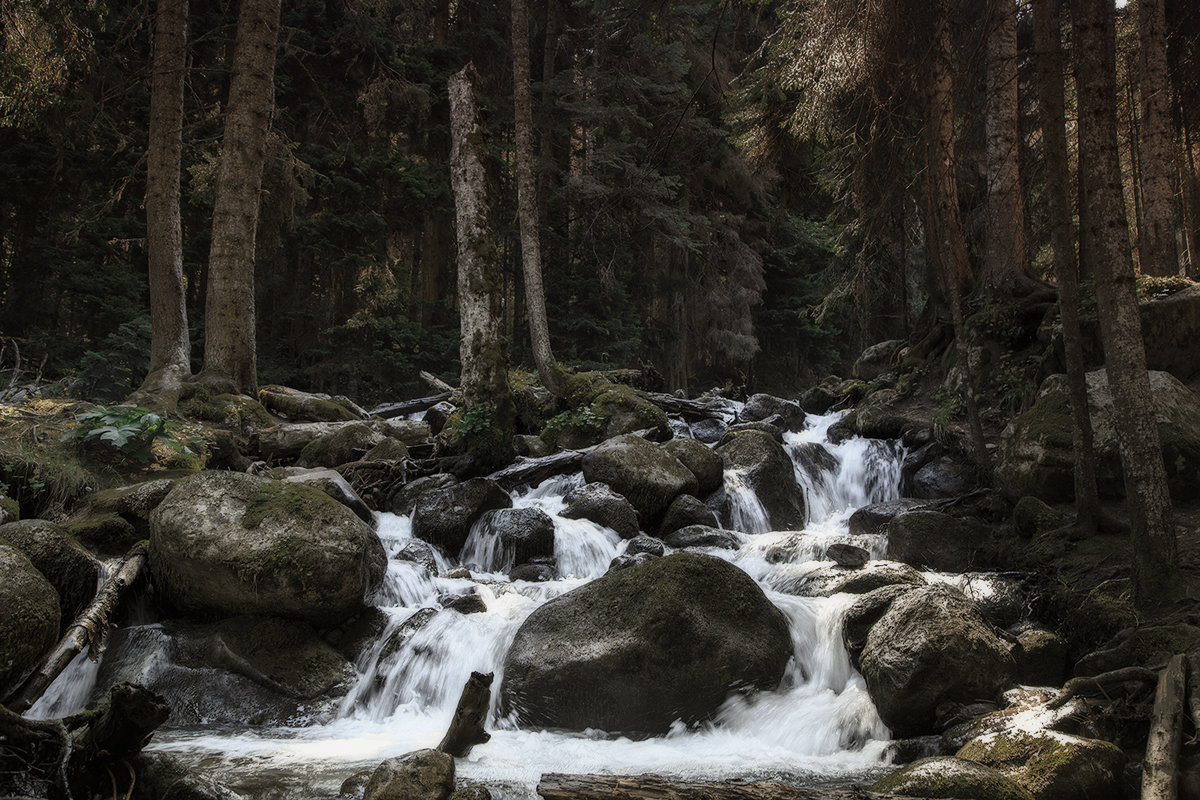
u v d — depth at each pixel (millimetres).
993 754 4508
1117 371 6129
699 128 22984
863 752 5270
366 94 22344
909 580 7094
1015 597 6918
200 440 9820
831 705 5746
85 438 8539
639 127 23688
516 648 6129
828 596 7176
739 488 10836
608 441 10953
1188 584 5863
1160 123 12219
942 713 5238
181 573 6609
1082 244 13734
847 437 13602
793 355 32031
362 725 5965
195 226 22828
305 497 6910
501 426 10602
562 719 5777
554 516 9680
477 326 10711
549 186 24547
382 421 13070
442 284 25406
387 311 22938
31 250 19641
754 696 5941
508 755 5266
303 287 23734
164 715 4230
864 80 11172
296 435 11516
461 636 6562
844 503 12258
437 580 8062
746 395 23828
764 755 5309
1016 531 8297
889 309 25484
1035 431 8789
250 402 12203
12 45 12609
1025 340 12484
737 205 28250
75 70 14555
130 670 6258
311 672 6336
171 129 13023
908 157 11867
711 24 22312
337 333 22188
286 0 24312
